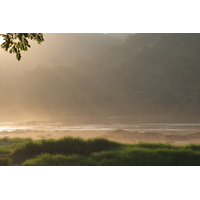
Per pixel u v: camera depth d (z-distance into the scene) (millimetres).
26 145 31766
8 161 27422
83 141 33125
